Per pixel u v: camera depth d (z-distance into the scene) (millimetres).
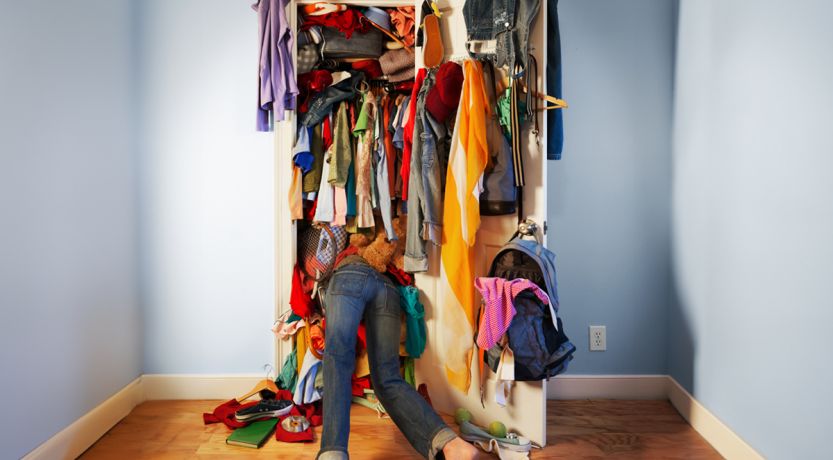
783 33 1657
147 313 2621
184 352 2645
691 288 2328
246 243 2645
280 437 2158
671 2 2555
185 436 2199
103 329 2254
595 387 2607
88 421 2096
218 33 2609
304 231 2742
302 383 2416
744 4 1890
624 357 2619
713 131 2123
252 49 2619
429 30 2312
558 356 2043
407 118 2537
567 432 2238
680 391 2418
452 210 2238
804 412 1560
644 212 2592
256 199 2641
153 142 2598
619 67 2578
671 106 2559
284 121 2564
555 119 2303
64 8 1993
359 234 2693
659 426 2291
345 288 2049
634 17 2568
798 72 1582
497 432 2162
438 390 2459
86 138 2141
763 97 1769
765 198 1758
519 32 2115
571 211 2600
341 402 1877
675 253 2504
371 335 2080
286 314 2586
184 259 2629
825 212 1465
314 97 2629
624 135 2586
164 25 2594
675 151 2506
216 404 2559
